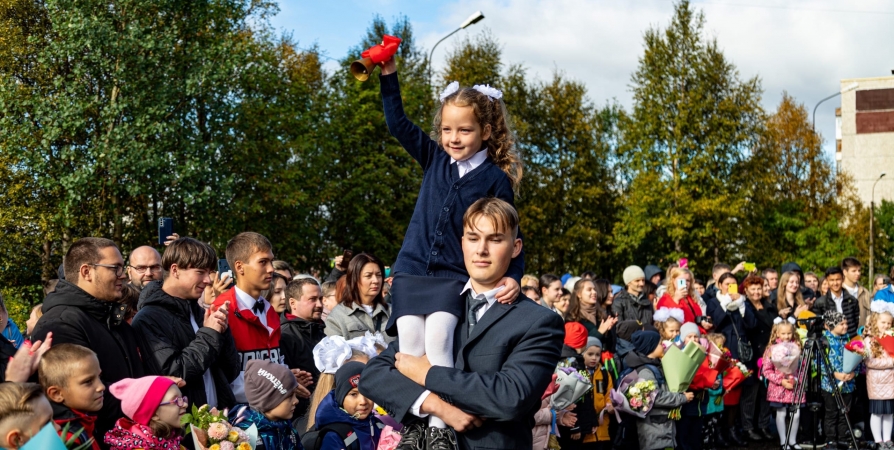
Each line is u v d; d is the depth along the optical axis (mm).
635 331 8242
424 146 3117
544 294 8195
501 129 3117
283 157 25156
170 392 3955
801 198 36812
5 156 19750
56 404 3711
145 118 19812
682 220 31906
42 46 22266
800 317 8695
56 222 20344
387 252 28922
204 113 22891
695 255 32719
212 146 21328
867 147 74188
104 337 4184
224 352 4785
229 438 4047
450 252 2922
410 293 2789
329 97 28969
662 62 33875
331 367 4984
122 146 19797
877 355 9172
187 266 4754
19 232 20750
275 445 4512
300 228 25188
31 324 5715
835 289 10945
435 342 2713
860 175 74312
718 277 10859
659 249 35031
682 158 33000
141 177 20344
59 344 3840
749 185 32969
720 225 32094
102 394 3842
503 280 2797
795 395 8742
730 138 32844
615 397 7477
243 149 23281
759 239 33344
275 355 5395
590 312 7949
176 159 20703
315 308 6152
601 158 36594
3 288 20766
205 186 21125
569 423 6617
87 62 20125
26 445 2680
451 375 2621
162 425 3895
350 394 4688
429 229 2949
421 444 2723
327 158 26609
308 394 5312
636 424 7762
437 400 2674
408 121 3141
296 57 33000
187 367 4398
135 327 4523
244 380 4598
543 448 5926
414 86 30688
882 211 41125
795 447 9188
